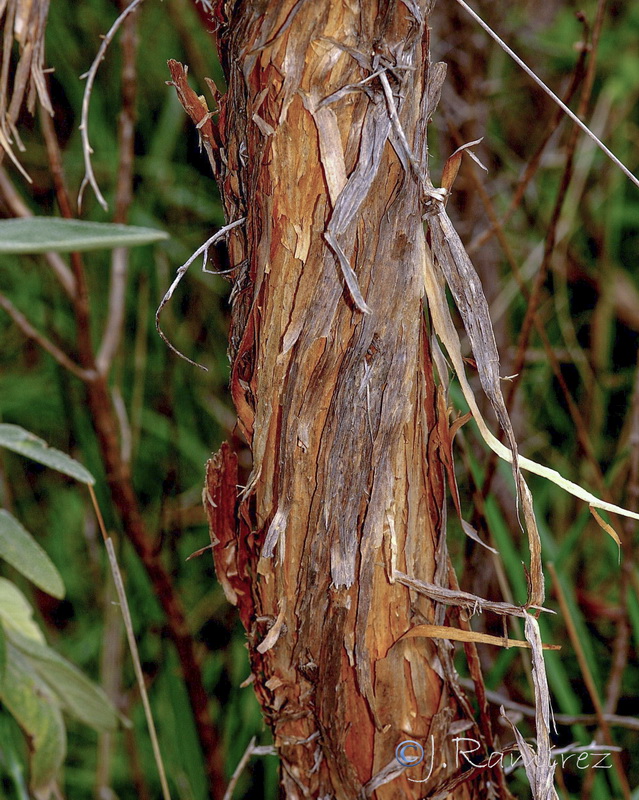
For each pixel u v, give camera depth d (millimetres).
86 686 1132
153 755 1494
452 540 1438
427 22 896
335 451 920
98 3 1619
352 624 938
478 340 924
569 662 1480
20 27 960
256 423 929
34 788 1146
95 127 1612
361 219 899
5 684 1128
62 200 1187
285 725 967
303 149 893
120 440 1503
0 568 1629
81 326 1233
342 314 907
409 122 899
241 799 1378
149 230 1047
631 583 1192
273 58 887
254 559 953
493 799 977
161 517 1439
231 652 1552
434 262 925
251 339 928
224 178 933
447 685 958
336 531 928
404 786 958
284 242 905
